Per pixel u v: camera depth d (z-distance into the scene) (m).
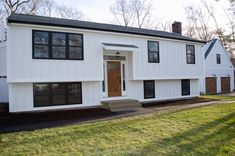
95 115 13.48
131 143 8.14
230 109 13.87
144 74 18.39
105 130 9.57
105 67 17.31
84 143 8.05
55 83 15.14
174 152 7.57
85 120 11.86
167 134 9.20
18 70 13.48
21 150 7.34
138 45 18.16
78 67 15.35
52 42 14.50
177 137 8.89
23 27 13.64
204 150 7.91
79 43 15.45
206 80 33.41
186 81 22.16
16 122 11.60
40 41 14.13
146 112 13.88
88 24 17.45
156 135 9.05
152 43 19.00
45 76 14.24
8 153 7.08
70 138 8.54
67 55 14.98
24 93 14.20
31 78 13.83
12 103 13.88
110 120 11.50
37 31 14.05
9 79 13.26
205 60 33.50
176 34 24.03
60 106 15.26
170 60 20.05
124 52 18.17
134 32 17.61
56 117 12.90
